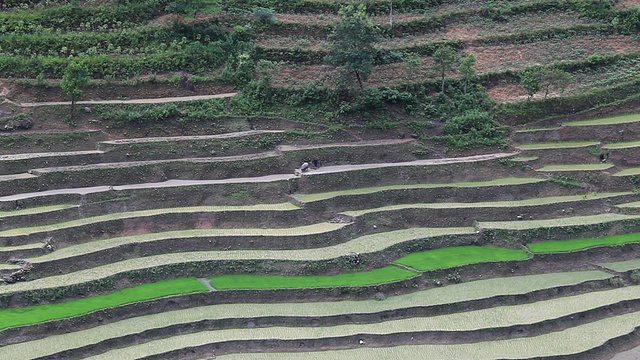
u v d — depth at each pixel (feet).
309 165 295.07
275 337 224.53
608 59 347.97
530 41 356.59
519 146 314.55
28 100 298.97
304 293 241.76
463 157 308.81
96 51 315.78
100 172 277.44
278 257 253.65
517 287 252.42
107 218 262.47
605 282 259.19
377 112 316.40
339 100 315.58
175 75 315.58
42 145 285.64
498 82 336.70
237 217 270.05
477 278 258.16
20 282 234.79
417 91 326.65
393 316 236.63
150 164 282.97
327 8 359.05
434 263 259.39
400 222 278.87
